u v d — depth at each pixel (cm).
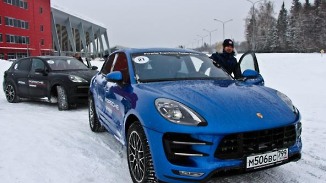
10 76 964
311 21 7969
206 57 478
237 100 323
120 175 377
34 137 542
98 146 489
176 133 289
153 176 311
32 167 402
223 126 285
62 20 6869
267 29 8581
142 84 379
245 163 287
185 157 289
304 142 496
